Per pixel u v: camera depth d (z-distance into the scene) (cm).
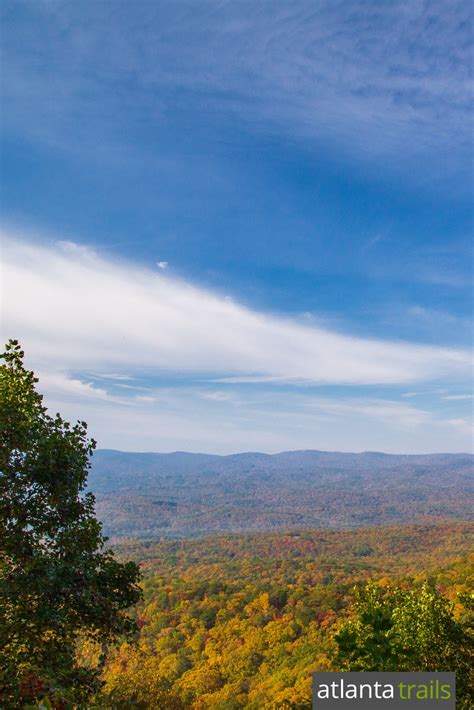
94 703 676
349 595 7006
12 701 629
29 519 995
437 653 1314
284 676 4747
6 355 1094
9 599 852
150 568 16850
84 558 962
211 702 4928
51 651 869
